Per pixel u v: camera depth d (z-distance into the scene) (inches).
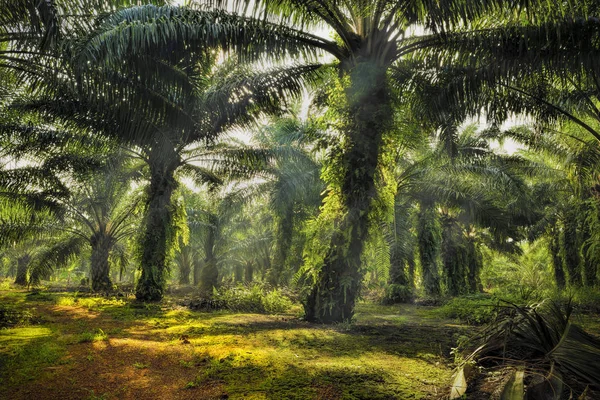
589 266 577.3
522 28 238.7
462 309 353.4
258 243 891.4
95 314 320.5
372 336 224.2
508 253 874.8
